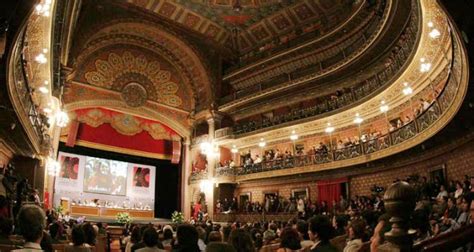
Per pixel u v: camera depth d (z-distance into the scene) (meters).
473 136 14.45
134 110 29.73
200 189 30.44
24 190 15.45
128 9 27.66
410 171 19.69
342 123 24.75
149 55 31.27
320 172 25.20
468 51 9.06
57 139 23.50
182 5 28.58
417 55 15.73
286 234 5.11
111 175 29.55
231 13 29.30
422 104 17.19
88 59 28.06
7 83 10.58
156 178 32.19
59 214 22.03
